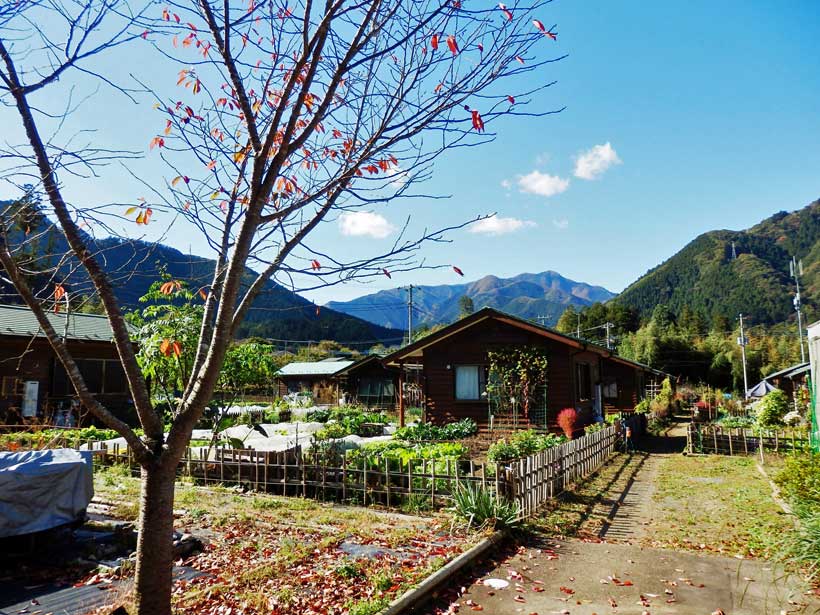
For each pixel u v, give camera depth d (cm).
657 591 554
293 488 1076
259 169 373
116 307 369
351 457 1081
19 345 1955
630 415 2177
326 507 940
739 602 523
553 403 1895
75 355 2150
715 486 1155
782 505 927
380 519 845
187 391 388
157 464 369
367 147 398
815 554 526
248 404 3209
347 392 3956
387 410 3472
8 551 678
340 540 719
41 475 688
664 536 777
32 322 2080
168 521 372
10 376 1922
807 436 1614
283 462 1095
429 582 547
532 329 1909
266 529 792
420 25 389
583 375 2178
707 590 554
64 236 364
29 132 336
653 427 2580
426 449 1298
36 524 677
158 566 365
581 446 1244
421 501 927
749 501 986
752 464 1464
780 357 6550
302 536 752
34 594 563
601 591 556
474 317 1961
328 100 385
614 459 1585
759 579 580
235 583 562
